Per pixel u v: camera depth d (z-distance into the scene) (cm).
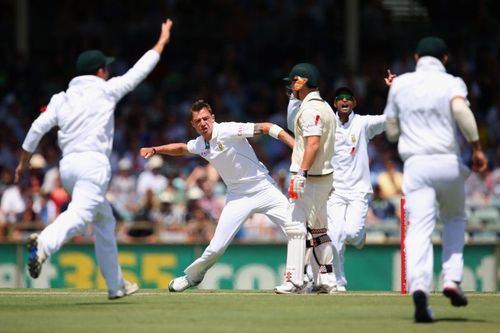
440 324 2903
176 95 8906
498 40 9562
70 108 3203
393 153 7862
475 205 7056
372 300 3506
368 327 2848
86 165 3167
